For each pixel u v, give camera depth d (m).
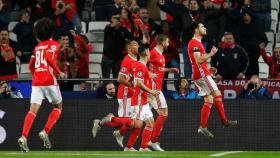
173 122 37.09
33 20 43.47
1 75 39.88
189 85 37.66
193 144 37.06
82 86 38.84
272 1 48.97
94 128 34.34
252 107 37.06
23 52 43.12
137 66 31.89
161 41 33.81
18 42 43.09
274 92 37.47
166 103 35.41
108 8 46.06
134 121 32.72
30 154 28.34
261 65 44.59
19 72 43.25
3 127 37.12
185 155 28.16
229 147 37.16
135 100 32.62
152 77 32.28
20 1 46.53
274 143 37.06
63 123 37.25
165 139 37.12
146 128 33.00
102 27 46.06
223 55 39.22
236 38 41.62
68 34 41.34
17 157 26.86
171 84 40.03
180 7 41.41
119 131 34.66
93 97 37.91
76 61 40.19
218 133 37.16
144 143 33.16
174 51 41.03
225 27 42.19
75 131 37.25
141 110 32.59
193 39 33.00
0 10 45.66
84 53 41.41
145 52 31.73
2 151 34.91
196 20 41.91
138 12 41.31
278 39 47.03
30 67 30.53
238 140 37.12
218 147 37.19
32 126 37.22
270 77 40.44
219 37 42.00
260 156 28.77
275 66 40.31
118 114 35.50
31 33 43.22
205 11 42.19
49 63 29.97
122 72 34.53
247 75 40.66
